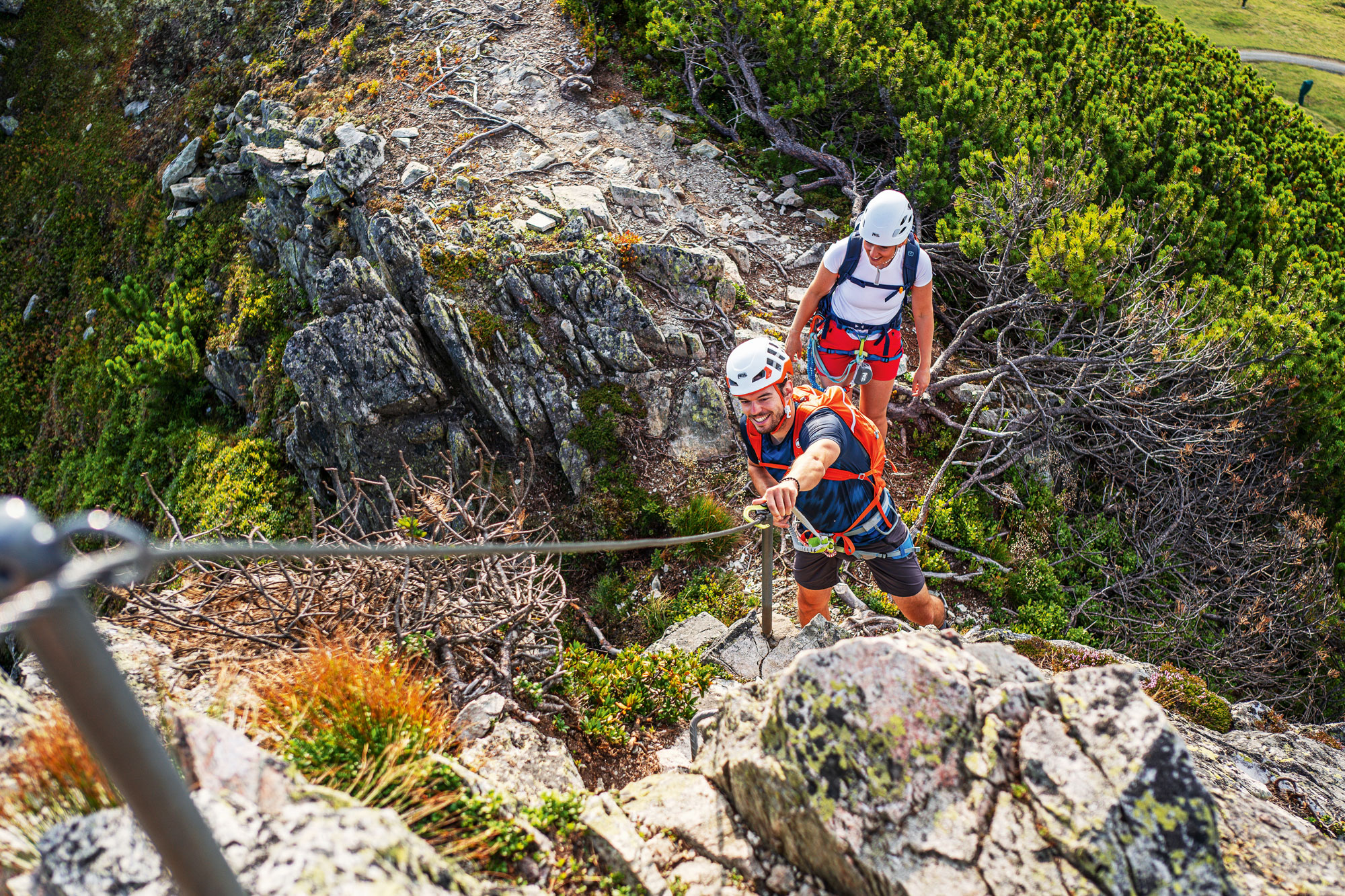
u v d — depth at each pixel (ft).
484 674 13.12
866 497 12.75
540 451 27.71
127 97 57.98
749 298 29.89
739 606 22.06
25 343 56.39
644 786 10.39
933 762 8.11
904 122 33.37
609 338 27.63
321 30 46.19
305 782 7.99
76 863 6.24
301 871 6.15
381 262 30.17
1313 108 122.31
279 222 36.91
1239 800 10.02
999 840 7.66
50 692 10.00
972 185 31.19
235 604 13.39
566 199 32.01
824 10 34.88
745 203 34.06
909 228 16.94
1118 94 39.68
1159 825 7.56
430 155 34.45
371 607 13.26
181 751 7.70
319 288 30.19
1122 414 29.27
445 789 9.39
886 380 19.70
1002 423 28.07
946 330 31.65
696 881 8.79
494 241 30.09
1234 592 28.25
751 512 12.38
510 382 27.89
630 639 22.36
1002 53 40.19
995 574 25.45
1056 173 30.45
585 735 13.28
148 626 12.59
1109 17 51.96
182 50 56.24
